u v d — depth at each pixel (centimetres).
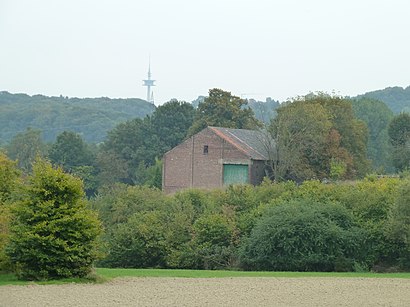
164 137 18938
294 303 4309
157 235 8588
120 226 8788
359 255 7794
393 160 16700
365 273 6981
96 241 5578
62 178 5469
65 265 5388
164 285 5225
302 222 7725
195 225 8600
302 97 13750
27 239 5262
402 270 7681
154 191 9875
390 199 8106
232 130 13550
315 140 12769
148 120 19450
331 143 13000
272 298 4522
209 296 4581
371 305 4272
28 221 5381
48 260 5309
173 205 9262
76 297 4419
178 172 13412
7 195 6531
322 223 7762
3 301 4206
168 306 4097
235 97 16950
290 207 8038
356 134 13862
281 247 7725
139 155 18600
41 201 5394
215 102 16775
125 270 6725
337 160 12862
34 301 4212
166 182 13525
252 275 6291
